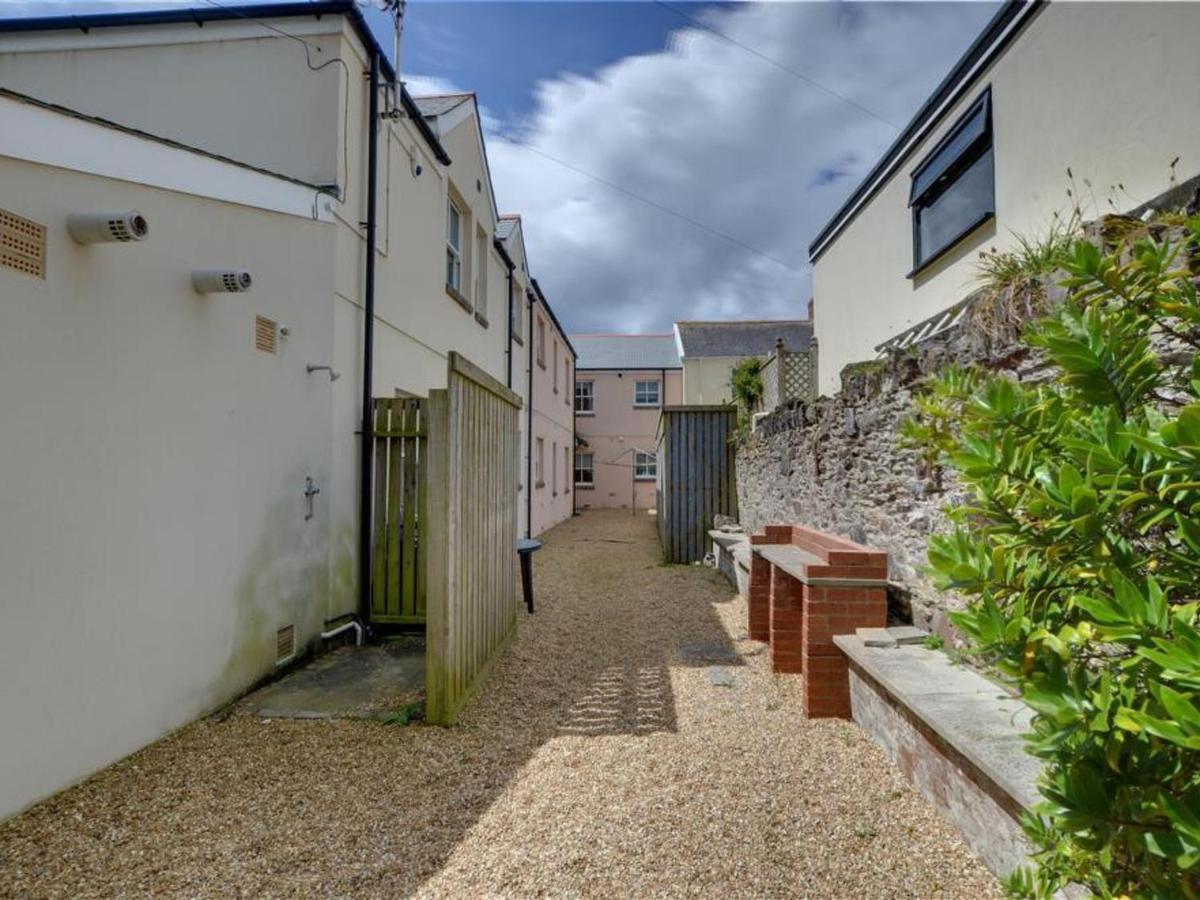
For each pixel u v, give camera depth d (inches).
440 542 126.4
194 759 109.7
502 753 115.7
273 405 152.3
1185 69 135.9
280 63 183.8
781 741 121.2
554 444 621.6
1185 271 58.5
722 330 914.1
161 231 118.3
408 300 232.2
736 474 375.9
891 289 279.7
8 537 89.1
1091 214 162.2
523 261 463.8
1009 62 195.3
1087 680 44.4
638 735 124.8
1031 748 46.1
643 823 92.1
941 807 92.4
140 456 112.8
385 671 158.1
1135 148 149.1
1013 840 73.8
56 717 95.9
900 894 75.7
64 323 98.1
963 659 88.7
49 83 192.9
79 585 100.2
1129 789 40.6
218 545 133.1
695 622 222.4
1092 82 161.8
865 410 169.2
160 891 75.5
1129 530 49.5
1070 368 53.8
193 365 126.4
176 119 186.9
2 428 88.6
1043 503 48.5
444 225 276.7
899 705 107.3
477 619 148.9
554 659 177.8
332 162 180.5
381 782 103.7
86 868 79.5
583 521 682.8
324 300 172.9
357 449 190.9
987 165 208.5
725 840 87.7
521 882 78.4
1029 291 100.5
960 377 73.6
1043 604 50.5
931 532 132.0
